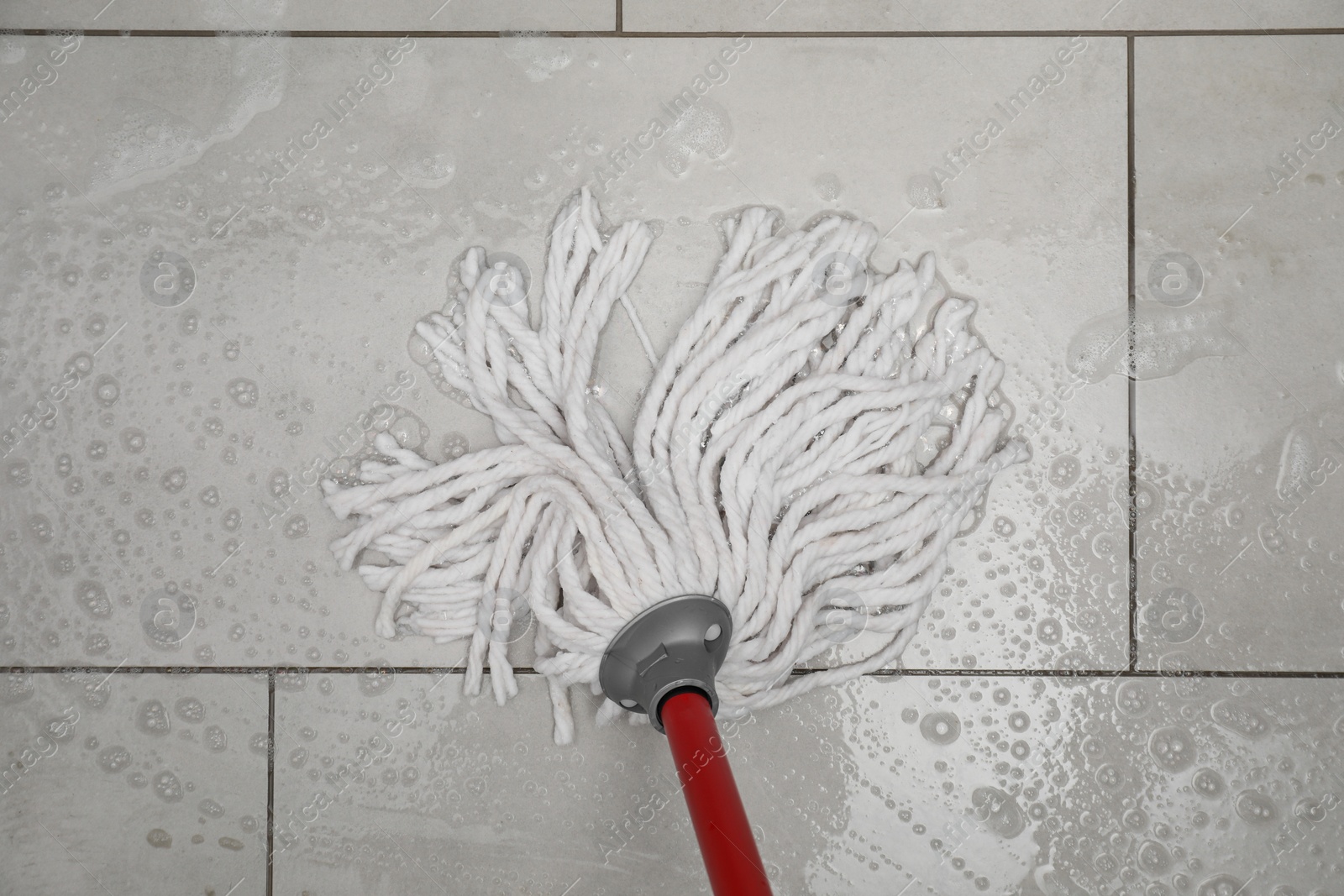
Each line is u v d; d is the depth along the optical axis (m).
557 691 1.04
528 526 1.00
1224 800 1.05
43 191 1.08
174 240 1.08
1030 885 1.05
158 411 1.07
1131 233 1.08
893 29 1.09
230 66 1.08
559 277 1.05
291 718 1.05
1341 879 1.04
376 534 1.03
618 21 1.09
